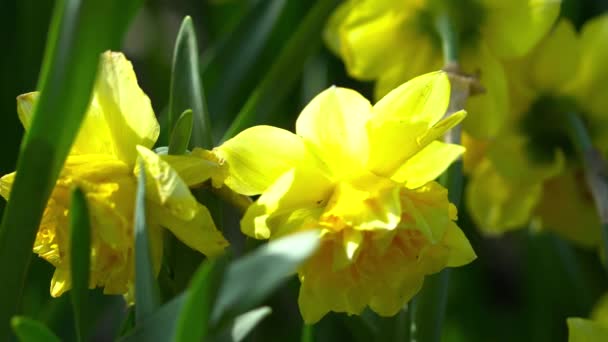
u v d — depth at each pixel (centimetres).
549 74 83
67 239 65
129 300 66
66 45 62
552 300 93
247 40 86
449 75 75
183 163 64
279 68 81
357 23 84
